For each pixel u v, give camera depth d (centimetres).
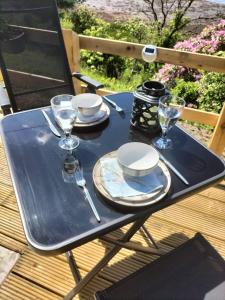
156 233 168
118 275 145
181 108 118
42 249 77
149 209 91
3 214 172
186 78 441
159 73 462
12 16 170
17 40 174
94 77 505
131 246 129
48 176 101
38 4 178
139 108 122
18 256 151
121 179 98
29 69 180
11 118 133
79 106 130
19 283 140
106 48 217
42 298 135
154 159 101
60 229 83
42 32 182
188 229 171
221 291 99
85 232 82
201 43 463
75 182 99
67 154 112
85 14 788
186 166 109
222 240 166
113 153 110
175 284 100
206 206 187
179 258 108
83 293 137
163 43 724
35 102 187
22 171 103
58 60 191
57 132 124
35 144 117
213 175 106
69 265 144
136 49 207
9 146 115
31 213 88
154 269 105
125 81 511
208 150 119
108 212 89
